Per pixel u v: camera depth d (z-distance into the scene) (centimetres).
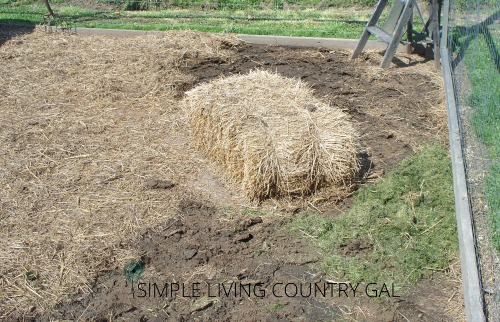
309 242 505
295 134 548
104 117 701
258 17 1018
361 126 681
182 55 854
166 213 537
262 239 509
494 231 500
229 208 545
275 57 875
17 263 477
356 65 844
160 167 603
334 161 547
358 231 512
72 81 786
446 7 805
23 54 870
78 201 550
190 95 624
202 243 502
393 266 477
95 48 887
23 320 430
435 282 462
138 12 1080
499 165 586
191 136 661
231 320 431
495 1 909
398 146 642
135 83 781
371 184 576
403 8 853
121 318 432
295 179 541
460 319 428
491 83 726
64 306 443
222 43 902
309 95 624
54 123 686
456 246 497
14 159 614
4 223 520
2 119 691
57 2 1136
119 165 606
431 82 784
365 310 438
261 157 532
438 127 679
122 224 521
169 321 429
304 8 1084
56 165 606
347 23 986
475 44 787
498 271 460
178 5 1128
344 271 473
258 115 569
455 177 551
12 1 1135
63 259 482
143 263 483
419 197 553
